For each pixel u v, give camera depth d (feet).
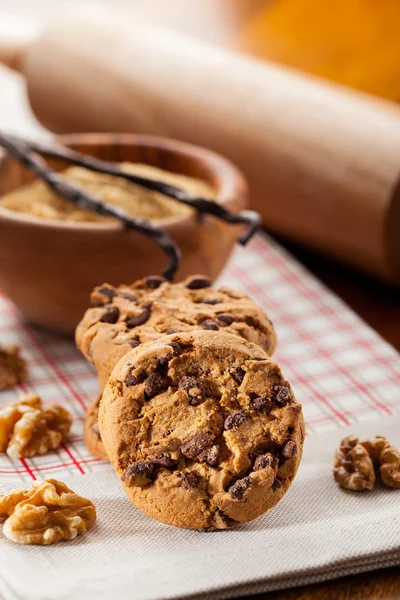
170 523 1.82
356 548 1.81
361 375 2.24
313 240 2.67
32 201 2.29
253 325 1.98
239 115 2.67
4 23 3.23
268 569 1.77
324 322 2.40
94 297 2.02
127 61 2.85
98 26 2.94
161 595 1.73
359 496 1.94
